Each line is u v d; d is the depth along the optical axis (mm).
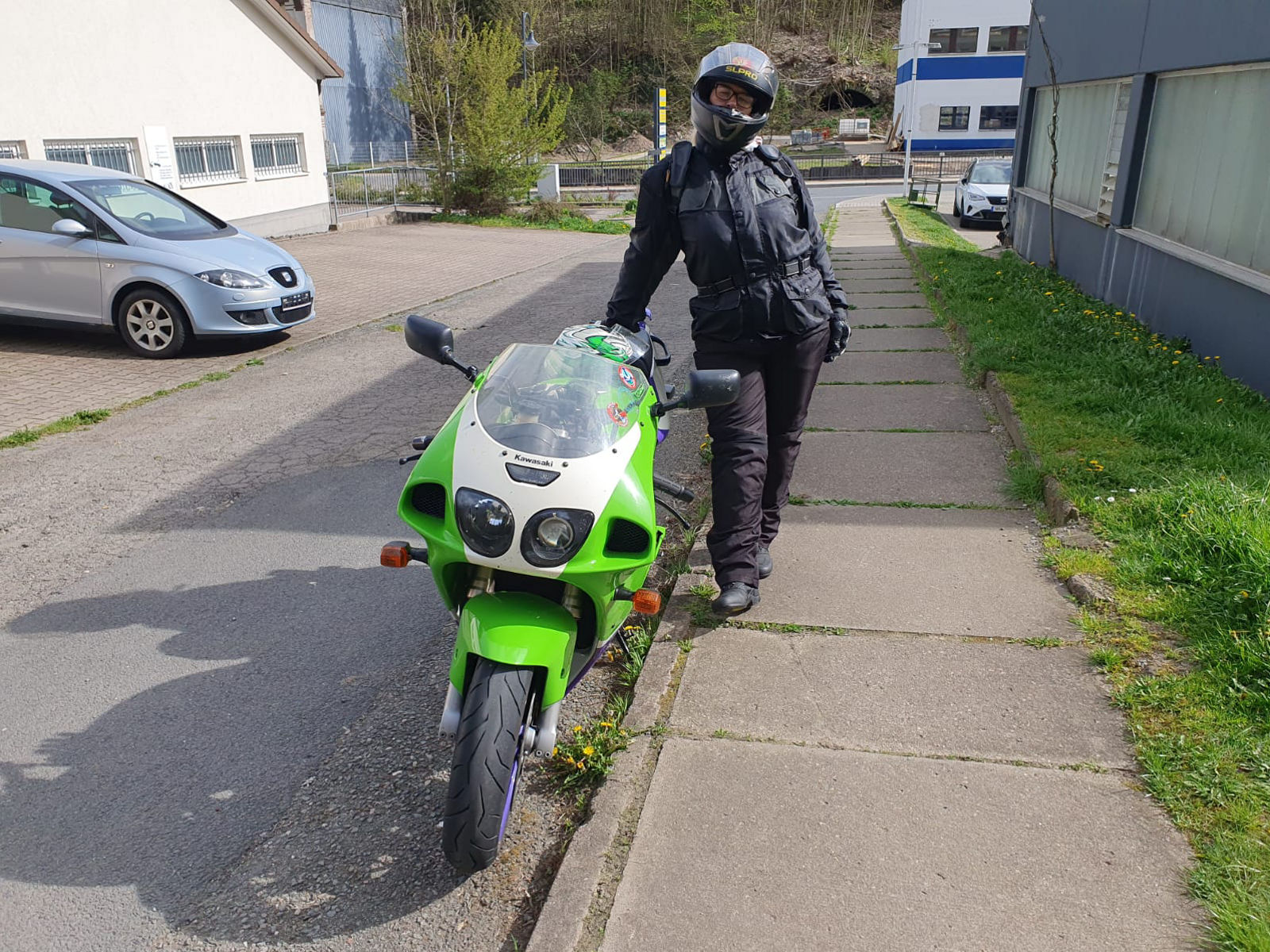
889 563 4527
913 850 2766
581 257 17562
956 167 42469
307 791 3285
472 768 2535
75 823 3143
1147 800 2908
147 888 2871
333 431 7117
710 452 6199
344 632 4316
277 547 5176
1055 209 12375
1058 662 3639
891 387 7453
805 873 2701
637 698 3545
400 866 2932
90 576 4859
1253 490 4586
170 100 16141
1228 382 6645
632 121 56562
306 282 10133
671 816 2943
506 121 24359
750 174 3682
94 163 14773
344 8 36062
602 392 3176
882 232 18594
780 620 4055
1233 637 3486
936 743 3221
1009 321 8781
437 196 25359
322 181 21156
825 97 63125
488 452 2828
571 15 58375
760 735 3309
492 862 2871
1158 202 8914
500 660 2627
